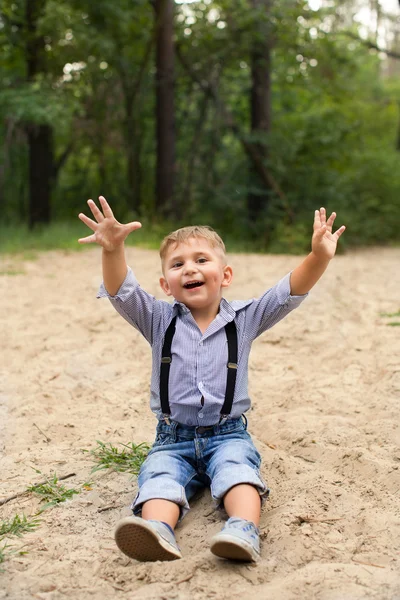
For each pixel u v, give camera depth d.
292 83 17.42
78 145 19.55
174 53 15.91
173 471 3.04
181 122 16.88
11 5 14.55
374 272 10.93
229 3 15.14
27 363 5.62
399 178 18.80
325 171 16.89
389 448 3.78
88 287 9.01
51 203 18.56
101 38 14.78
